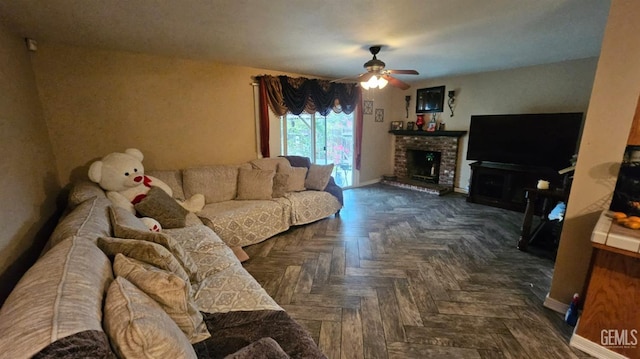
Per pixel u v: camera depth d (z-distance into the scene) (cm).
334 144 558
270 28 242
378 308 211
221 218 296
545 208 331
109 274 116
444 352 170
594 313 165
